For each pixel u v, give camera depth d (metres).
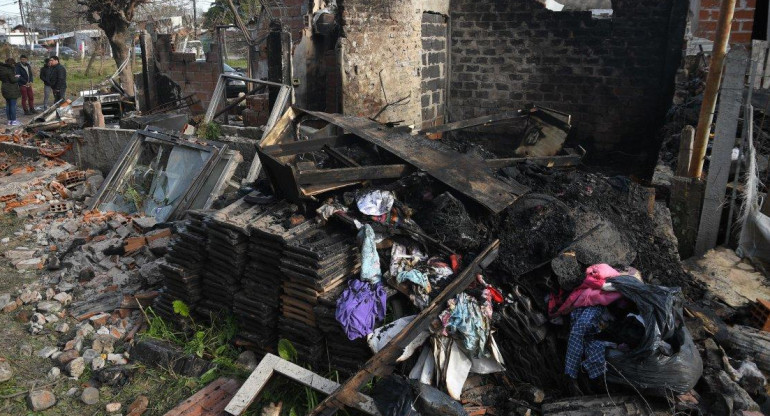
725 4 4.57
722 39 4.67
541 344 3.79
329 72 9.58
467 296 3.85
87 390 4.04
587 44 9.62
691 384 3.33
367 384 3.73
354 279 3.98
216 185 6.65
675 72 9.00
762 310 4.07
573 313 3.72
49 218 7.29
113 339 4.63
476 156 5.19
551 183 5.02
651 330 3.29
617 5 9.23
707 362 3.63
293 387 3.90
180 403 3.82
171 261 4.62
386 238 4.25
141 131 7.59
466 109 10.91
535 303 3.91
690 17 8.34
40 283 5.64
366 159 5.16
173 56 11.52
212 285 4.49
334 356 3.97
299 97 9.05
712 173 4.91
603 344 3.49
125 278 5.50
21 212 7.34
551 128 6.36
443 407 3.45
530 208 4.49
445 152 5.07
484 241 4.28
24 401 4.01
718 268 4.64
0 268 5.96
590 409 3.42
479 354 3.73
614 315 3.61
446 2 10.32
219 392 3.90
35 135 10.52
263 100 8.94
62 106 12.04
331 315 3.82
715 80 4.80
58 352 4.54
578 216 4.46
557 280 3.92
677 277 4.32
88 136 8.64
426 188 4.64
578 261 4.00
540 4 9.79
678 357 3.30
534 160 5.50
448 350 3.74
